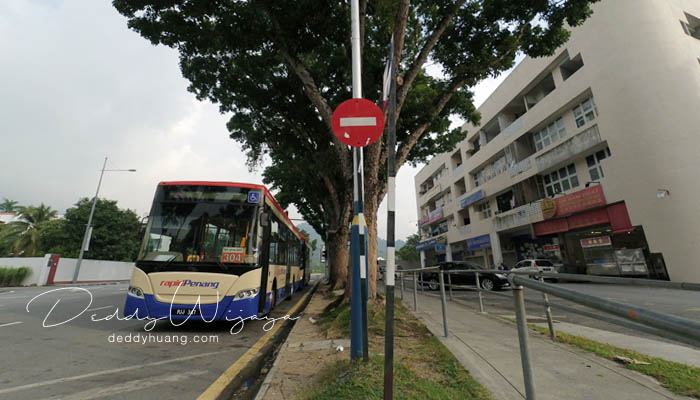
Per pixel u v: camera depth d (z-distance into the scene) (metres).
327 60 10.48
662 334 1.00
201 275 5.95
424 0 8.12
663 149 13.66
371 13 8.65
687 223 12.88
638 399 2.59
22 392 3.21
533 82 21.06
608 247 15.88
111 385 3.43
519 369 3.33
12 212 39.94
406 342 4.61
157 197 6.62
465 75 8.74
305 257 20.44
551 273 3.57
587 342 4.33
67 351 4.63
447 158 33.97
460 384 2.94
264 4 7.29
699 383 2.82
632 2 15.02
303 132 12.23
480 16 8.84
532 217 20.19
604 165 15.81
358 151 3.73
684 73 13.71
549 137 19.89
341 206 15.12
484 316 6.66
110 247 33.53
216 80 10.90
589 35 16.55
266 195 7.31
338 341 4.95
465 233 29.33
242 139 14.73
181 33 8.16
